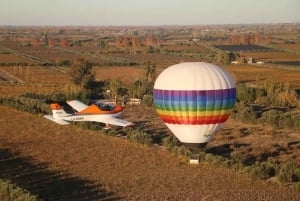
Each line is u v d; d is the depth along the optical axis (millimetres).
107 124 70562
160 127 73562
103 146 61312
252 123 77062
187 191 45406
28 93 99500
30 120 76938
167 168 52312
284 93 96062
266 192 45188
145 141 61562
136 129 69812
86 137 66000
